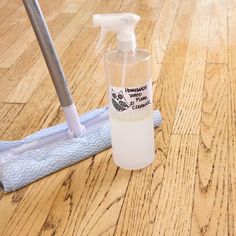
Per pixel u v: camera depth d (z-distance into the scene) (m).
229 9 1.73
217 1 1.82
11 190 0.82
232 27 1.56
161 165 0.87
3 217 0.77
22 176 0.82
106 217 0.75
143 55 0.78
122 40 0.75
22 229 0.74
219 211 0.75
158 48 1.42
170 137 0.95
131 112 0.80
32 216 0.77
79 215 0.76
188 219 0.73
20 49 1.50
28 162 0.84
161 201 0.78
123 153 0.85
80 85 1.23
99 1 1.90
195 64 1.30
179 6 1.78
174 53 1.38
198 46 1.42
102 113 1.00
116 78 0.78
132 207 0.77
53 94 1.20
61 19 1.73
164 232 0.71
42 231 0.73
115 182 0.83
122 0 1.89
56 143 0.90
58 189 0.82
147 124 0.83
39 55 1.44
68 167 0.88
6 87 1.25
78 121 0.92
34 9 0.80
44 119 1.08
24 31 1.65
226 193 0.79
